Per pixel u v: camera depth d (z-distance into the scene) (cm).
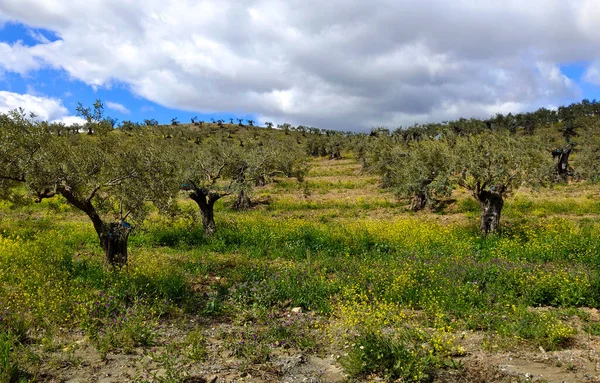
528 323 753
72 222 2056
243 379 579
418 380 550
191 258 1334
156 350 684
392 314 788
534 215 2123
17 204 1030
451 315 841
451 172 1730
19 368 588
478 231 1717
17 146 902
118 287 949
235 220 2053
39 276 970
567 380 552
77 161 984
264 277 1092
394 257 1324
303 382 571
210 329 800
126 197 1026
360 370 582
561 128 6062
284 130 11600
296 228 1802
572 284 920
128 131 1175
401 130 6506
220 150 1803
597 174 2973
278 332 745
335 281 1030
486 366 598
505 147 1686
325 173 4575
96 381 568
